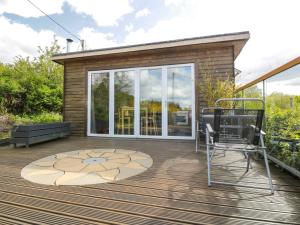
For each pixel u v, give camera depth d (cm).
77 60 610
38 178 242
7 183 227
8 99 917
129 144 459
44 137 483
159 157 338
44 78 1113
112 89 579
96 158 334
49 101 1008
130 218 153
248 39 444
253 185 213
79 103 612
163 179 235
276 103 305
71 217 155
